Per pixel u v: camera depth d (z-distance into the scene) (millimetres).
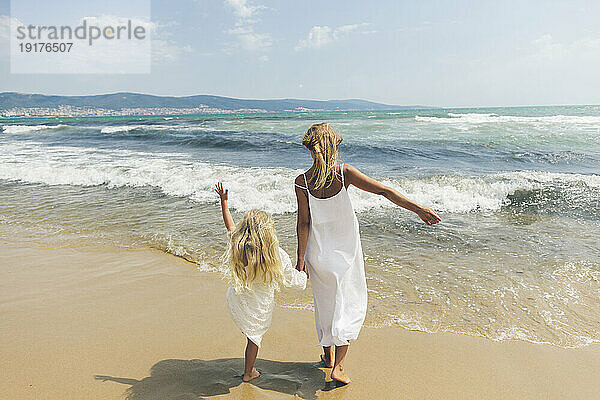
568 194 7289
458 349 2975
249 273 2498
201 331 3238
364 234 5621
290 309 3660
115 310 3602
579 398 2422
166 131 21641
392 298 3783
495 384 2562
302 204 2680
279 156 12703
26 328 3260
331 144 2562
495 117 31281
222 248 5137
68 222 6332
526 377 2635
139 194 8039
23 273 4461
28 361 2779
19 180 9555
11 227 6137
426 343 3062
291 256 4844
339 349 2586
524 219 6262
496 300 3713
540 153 12094
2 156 13219
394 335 3182
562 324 3295
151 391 2475
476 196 7426
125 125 28953
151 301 3777
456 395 2459
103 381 2564
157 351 2941
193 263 4734
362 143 14195
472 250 4977
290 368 2789
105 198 7816
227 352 2957
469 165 10688
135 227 6031
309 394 2488
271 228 2531
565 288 3916
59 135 22406
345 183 2598
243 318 2576
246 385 2564
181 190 8141
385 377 2656
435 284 4055
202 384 2564
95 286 4125
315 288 2688
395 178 8539
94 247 5270
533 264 4504
